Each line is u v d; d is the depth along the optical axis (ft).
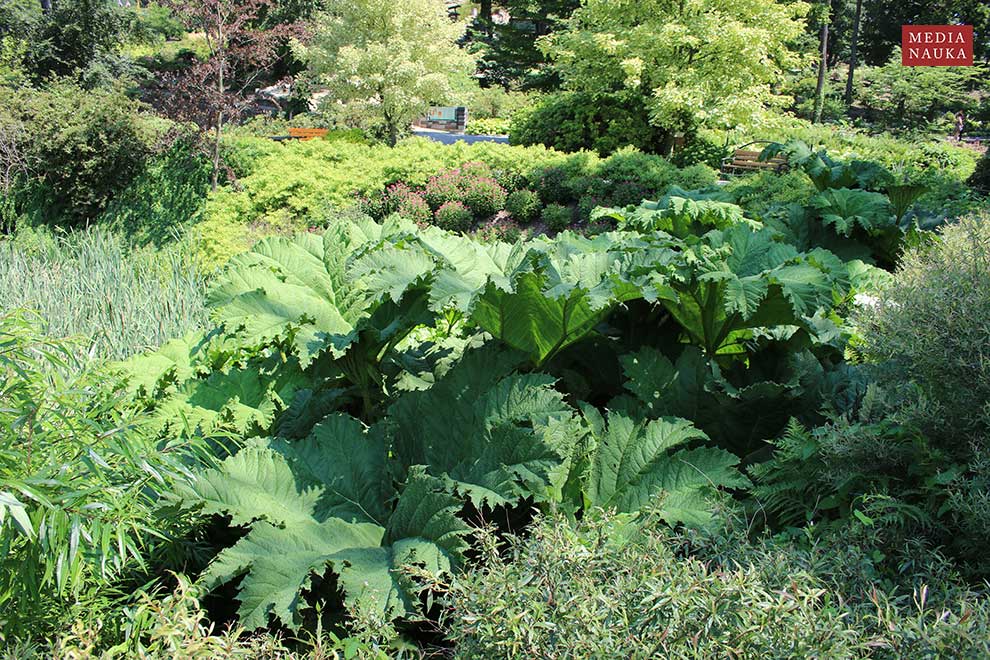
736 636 4.92
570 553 5.79
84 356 8.17
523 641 5.14
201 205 42.73
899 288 8.49
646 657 4.88
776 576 5.81
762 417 10.19
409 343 14.20
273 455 8.71
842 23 124.57
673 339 12.51
